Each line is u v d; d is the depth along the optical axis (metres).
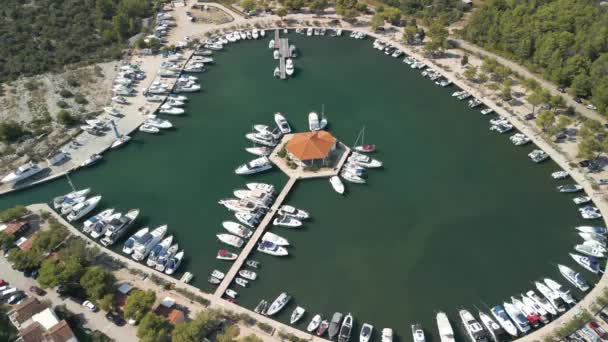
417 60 186.00
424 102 164.38
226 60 186.50
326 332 95.06
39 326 86.88
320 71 181.00
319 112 159.25
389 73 180.38
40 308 92.19
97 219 117.19
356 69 182.50
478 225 119.69
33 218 118.31
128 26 199.38
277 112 158.88
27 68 171.88
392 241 115.94
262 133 145.38
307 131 150.25
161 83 168.25
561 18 175.62
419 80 176.12
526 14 186.12
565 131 145.88
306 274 107.81
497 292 103.75
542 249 113.12
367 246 114.62
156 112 156.75
